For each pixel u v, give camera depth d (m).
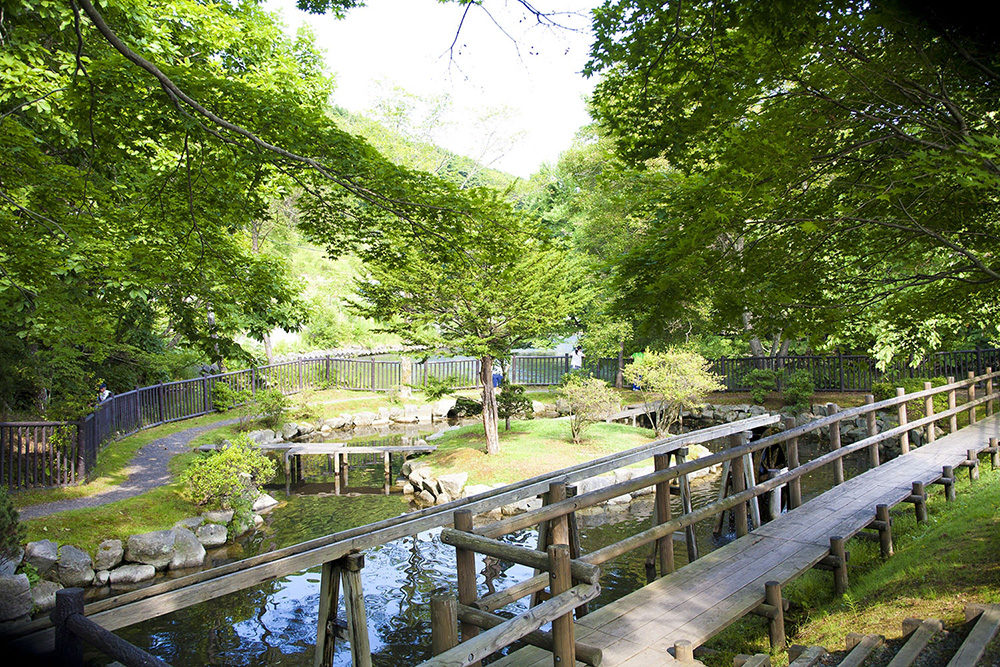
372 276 15.78
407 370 27.55
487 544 4.22
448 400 26.53
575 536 6.50
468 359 29.53
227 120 6.95
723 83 5.79
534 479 7.19
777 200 5.82
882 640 4.74
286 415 23.16
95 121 7.45
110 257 8.97
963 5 4.19
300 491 16.62
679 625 5.05
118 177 11.00
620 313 6.74
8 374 14.45
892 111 5.67
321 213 8.57
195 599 4.18
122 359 19.58
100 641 2.71
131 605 3.87
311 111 7.00
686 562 10.27
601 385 17.59
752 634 6.19
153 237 9.36
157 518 12.09
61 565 10.06
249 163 7.64
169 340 23.48
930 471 9.71
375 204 7.50
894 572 6.47
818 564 6.80
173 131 7.03
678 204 6.30
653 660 4.50
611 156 6.95
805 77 5.68
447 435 20.03
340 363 28.36
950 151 4.85
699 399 23.30
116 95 6.63
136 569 10.70
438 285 15.21
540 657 4.65
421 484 15.91
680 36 5.60
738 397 24.55
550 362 29.95
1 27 9.18
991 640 4.07
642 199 6.98
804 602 6.77
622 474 15.51
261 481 14.84
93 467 14.41
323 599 5.47
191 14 11.41
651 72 6.00
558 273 16.06
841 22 4.98
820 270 6.90
